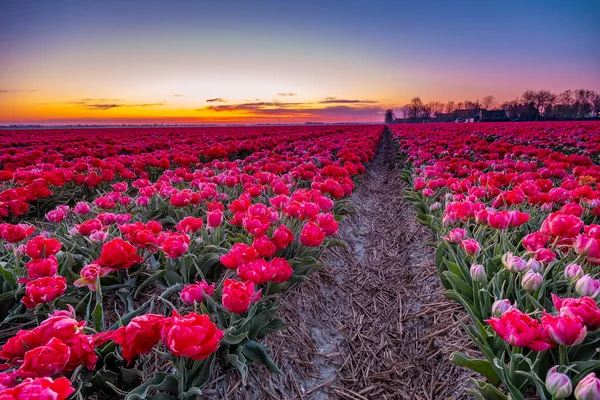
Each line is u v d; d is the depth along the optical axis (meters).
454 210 3.99
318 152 13.23
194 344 1.80
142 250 3.86
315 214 4.06
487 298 3.01
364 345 4.06
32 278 2.61
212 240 4.25
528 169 7.46
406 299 4.79
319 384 3.44
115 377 2.35
